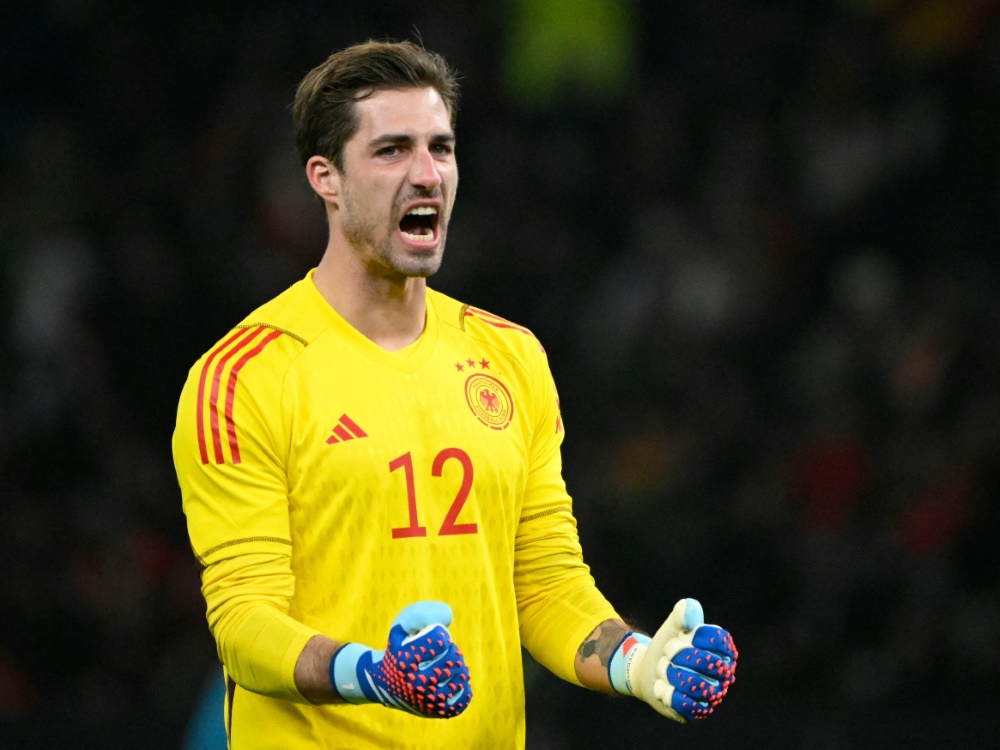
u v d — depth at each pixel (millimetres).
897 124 35906
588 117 36594
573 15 35906
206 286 33844
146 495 31234
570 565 11742
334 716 10781
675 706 10000
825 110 36500
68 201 35062
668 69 37969
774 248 34875
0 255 34094
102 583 28984
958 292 33312
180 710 26172
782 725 25328
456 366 11281
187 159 36438
